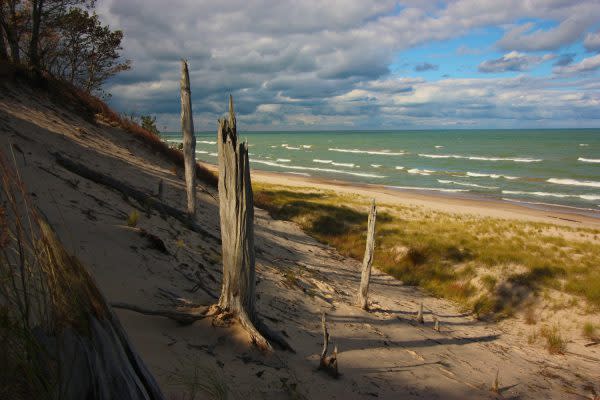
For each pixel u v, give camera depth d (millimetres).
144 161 16969
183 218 10172
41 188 6797
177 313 4551
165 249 6879
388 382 5738
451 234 22250
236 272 4797
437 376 6730
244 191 4656
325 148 126562
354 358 6336
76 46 23062
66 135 13688
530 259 17469
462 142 155750
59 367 1710
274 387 3988
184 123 9938
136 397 1811
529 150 107812
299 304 8602
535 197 44469
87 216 6676
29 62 17891
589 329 12445
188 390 3209
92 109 18984
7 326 1702
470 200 42188
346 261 17766
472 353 9266
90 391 1729
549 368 9609
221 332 4629
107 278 4941
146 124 24016
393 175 62656
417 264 18172
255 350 4578
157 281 5586
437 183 54750
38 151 9312
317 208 26922
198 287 5914
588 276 15680
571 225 29625
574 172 63250
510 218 31484
